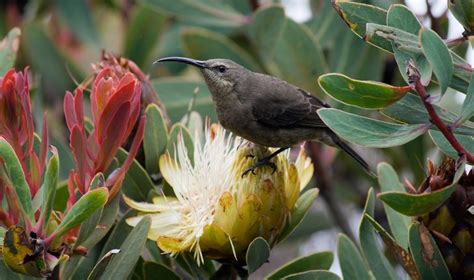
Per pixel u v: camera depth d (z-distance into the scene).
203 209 6.01
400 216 6.27
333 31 9.44
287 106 8.70
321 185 9.16
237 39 10.12
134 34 9.66
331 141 8.83
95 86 5.65
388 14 5.34
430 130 5.59
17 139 5.48
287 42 9.13
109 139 5.57
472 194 5.39
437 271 5.39
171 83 8.84
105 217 5.71
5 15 10.43
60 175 8.18
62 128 9.91
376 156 9.95
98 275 5.38
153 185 6.62
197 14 9.81
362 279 6.20
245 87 8.73
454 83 5.50
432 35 4.81
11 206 5.34
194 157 6.44
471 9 5.27
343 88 4.93
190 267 6.09
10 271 5.59
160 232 6.09
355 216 10.52
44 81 9.84
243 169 5.95
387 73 9.67
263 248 5.67
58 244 5.31
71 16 10.12
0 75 7.07
